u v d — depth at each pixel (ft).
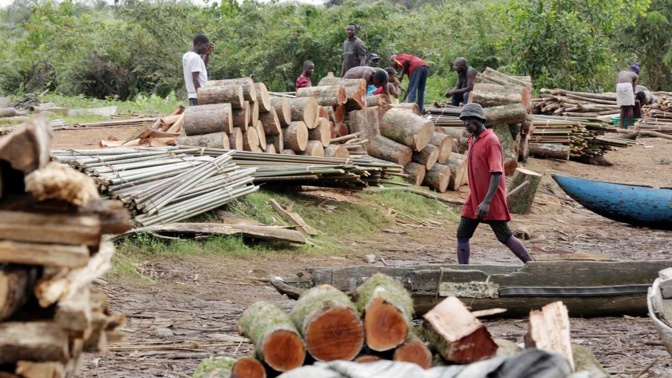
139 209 39.19
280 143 52.85
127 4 134.51
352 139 59.31
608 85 139.64
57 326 11.53
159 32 131.95
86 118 83.76
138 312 30.27
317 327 16.65
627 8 125.18
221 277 36.63
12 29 175.63
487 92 70.44
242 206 45.47
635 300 30.25
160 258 38.01
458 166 62.75
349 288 27.81
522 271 29.22
